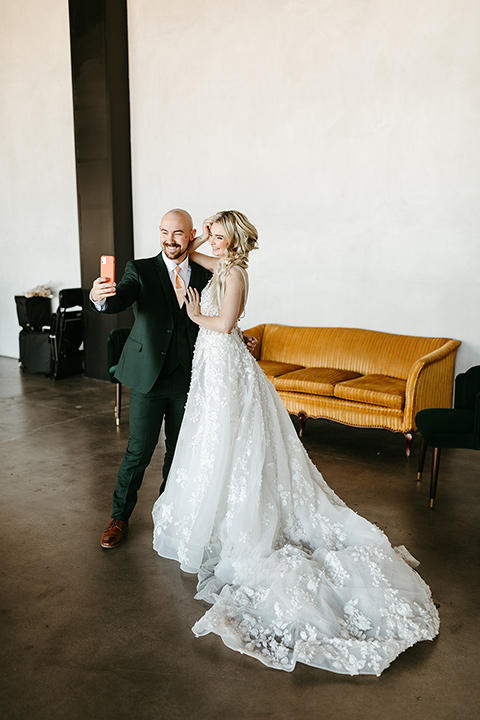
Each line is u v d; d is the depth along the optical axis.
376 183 5.56
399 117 5.35
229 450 2.85
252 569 2.74
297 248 6.13
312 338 5.94
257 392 2.95
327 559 2.73
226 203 6.55
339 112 5.66
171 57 6.65
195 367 3.01
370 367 5.50
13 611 2.61
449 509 3.72
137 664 2.27
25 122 8.16
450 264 5.27
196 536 2.88
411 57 5.21
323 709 2.05
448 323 5.34
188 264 3.23
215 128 6.48
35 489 4.01
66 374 7.55
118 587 2.81
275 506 2.89
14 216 8.62
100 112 6.85
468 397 4.25
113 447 4.86
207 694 2.12
